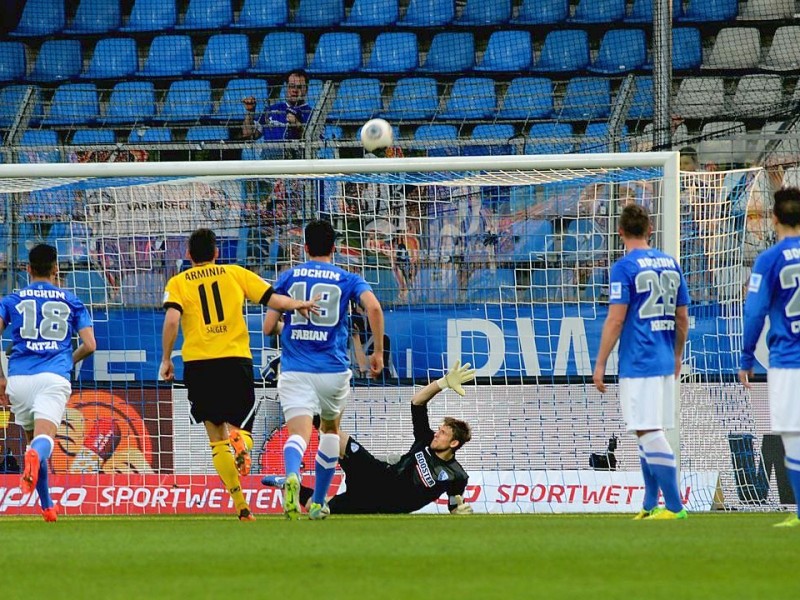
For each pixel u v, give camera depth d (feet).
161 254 138.21
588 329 131.13
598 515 112.57
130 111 199.21
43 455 98.22
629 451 126.82
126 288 136.77
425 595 46.39
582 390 128.36
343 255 137.49
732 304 131.44
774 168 151.12
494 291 134.41
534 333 131.54
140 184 130.21
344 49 208.03
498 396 128.47
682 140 149.59
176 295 95.81
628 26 205.87
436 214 138.10
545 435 127.75
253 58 212.23
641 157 115.34
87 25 216.74
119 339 131.85
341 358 95.30
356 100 195.31
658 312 87.97
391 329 132.26
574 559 59.82
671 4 147.23
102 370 131.44
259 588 49.08
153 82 204.74
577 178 125.70
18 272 140.97
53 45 211.61
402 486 112.27
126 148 163.22
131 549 67.82
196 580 52.21
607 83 193.77
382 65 207.41
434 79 200.75
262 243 141.28
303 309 92.63
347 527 86.43
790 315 79.92
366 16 214.28
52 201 141.18
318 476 98.63
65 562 60.64
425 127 192.34
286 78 203.62
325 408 95.61
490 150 173.58
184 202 140.46
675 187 114.52
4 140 170.19
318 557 61.93
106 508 123.24
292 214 140.36
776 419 80.84
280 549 66.85
